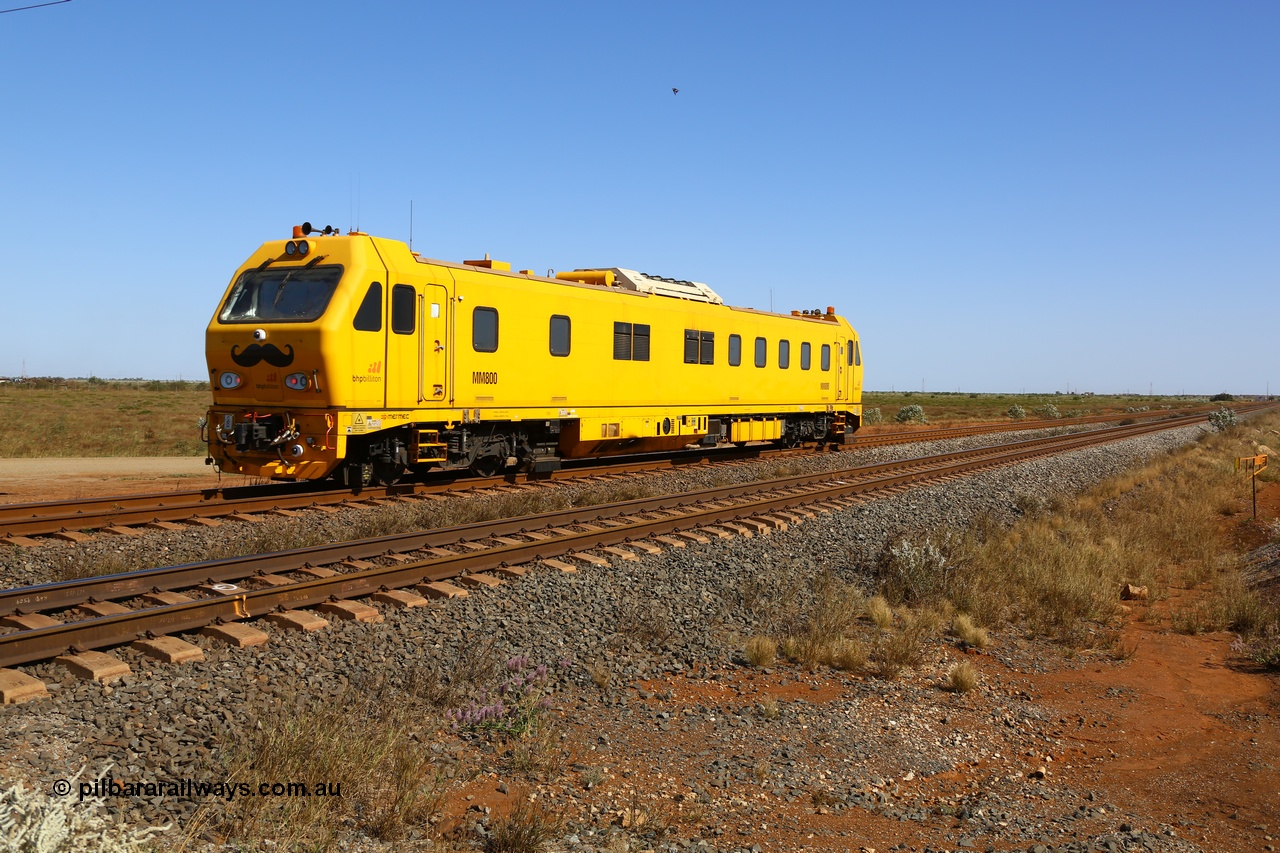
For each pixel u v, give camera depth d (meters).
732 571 10.84
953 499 17.34
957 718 7.30
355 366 13.30
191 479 17.88
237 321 13.90
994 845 5.16
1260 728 7.34
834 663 8.34
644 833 5.03
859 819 5.46
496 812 5.14
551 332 16.86
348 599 8.30
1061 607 10.58
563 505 14.57
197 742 5.46
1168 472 25.31
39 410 43.62
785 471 20.48
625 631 8.51
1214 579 12.80
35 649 6.29
